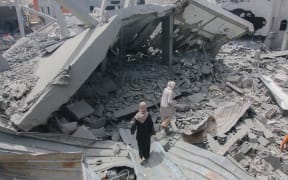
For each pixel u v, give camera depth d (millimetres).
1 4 28734
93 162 6859
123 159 6984
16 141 7316
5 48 22141
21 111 7793
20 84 9234
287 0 24125
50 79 8039
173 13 12188
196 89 11711
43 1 33531
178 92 11133
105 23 8789
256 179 6242
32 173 5605
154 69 12945
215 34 14938
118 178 6316
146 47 16312
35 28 33312
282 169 7289
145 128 6605
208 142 8039
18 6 28281
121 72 12422
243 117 9695
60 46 11508
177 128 8867
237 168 6562
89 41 8344
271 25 25297
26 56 12383
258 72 14734
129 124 9102
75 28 13445
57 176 5590
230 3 25766
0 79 10016
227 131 8680
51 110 7809
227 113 9711
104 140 7934
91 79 11016
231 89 12297
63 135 7832
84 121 8797
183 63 13570
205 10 12312
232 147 7840
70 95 8000
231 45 21812
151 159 6984
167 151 7449
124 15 9438
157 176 6277
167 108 8273
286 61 17047
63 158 5520
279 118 10156
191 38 15094
